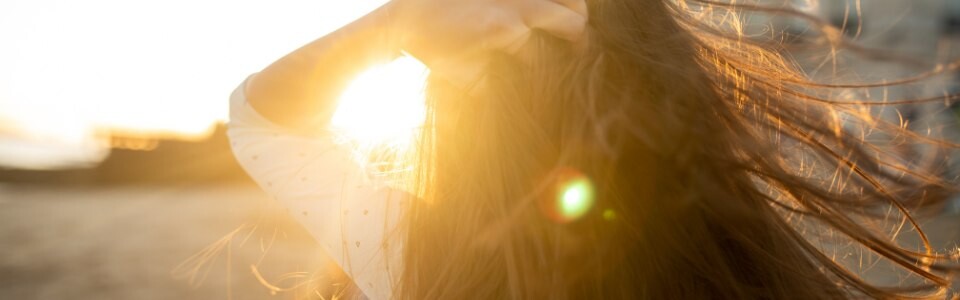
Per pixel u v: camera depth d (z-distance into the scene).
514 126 0.84
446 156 0.88
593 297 0.81
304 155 0.94
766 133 0.90
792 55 1.03
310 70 0.93
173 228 11.26
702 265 0.81
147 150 26.97
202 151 27.02
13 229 11.18
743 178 0.83
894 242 0.97
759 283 0.82
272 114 0.94
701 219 0.81
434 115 0.90
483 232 0.84
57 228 11.39
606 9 0.89
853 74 1.07
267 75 0.94
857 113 1.04
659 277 0.81
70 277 6.89
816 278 0.86
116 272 7.05
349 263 0.91
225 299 5.36
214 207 15.58
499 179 0.84
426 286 0.86
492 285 0.83
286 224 1.17
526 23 0.87
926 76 1.05
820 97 1.03
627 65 0.84
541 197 0.82
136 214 14.22
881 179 1.00
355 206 0.91
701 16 1.04
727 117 0.85
